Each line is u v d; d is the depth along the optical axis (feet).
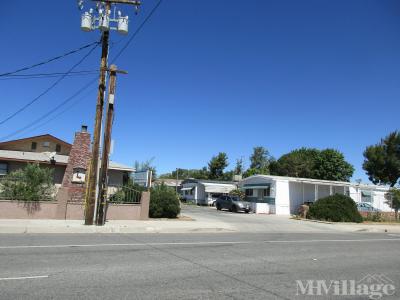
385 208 151.84
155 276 27.84
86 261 32.27
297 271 32.04
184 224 72.90
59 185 97.71
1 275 26.37
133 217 75.92
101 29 63.10
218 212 122.31
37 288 23.35
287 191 132.98
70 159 86.89
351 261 38.58
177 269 30.66
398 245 55.52
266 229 77.30
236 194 151.23
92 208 63.00
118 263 32.04
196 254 38.88
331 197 106.93
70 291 22.95
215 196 187.52
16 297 21.39
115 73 64.75
